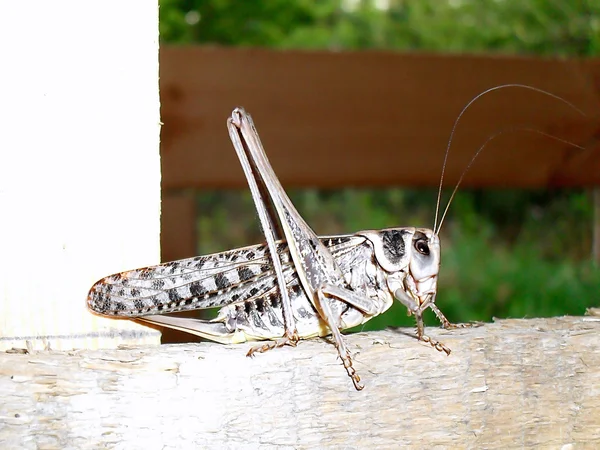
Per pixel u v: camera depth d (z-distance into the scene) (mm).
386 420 256
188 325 276
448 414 258
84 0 255
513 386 259
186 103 439
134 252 260
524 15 576
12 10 253
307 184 460
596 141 465
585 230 532
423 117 462
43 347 258
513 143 467
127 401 249
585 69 465
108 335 261
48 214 257
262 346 256
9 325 257
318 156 456
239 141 280
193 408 251
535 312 413
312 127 454
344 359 255
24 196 256
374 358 255
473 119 464
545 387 260
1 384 247
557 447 261
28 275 257
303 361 254
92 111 257
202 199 881
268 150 451
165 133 438
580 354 261
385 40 876
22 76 254
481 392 258
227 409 252
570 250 546
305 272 278
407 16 871
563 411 261
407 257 287
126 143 258
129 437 250
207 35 707
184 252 451
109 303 259
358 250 289
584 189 527
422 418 257
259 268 280
